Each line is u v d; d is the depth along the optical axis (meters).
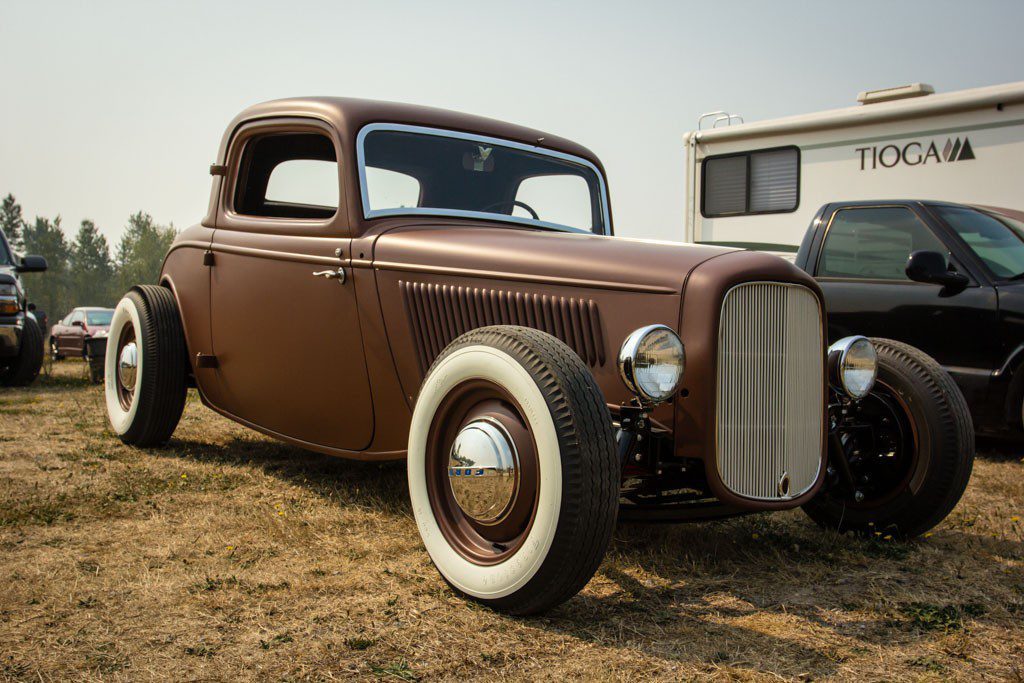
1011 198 6.87
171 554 2.89
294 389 3.70
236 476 4.04
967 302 5.08
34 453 4.45
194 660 2.10
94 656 2.10
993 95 6.90
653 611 2.51
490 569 2.45
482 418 2.54
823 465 2.89
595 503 2.27
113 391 4.85
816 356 2.85
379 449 3.43
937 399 3.22
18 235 124.31
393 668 2.07
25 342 7.88
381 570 2.78
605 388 2.75
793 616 2.51
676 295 2.63
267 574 2.71
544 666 2.12
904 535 3.29
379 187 3.52
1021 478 4.51
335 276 3.42
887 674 2.13
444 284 3.10
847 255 5.70
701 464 2.66
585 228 4.18
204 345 4.26
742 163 8.60
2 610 2.37
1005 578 2.90
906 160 7.47
